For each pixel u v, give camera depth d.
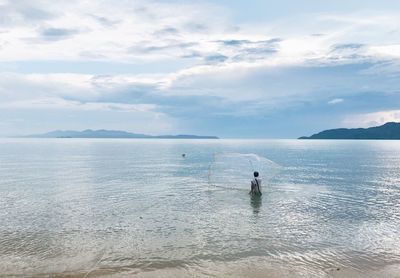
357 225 21.62
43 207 26.42
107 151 133.62
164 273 14.28
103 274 14.16
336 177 45.88
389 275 14.34
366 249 17.28
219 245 17.64
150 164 69.06
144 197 30.73
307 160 78.56
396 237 19.20
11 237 18.77
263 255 16.36
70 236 18.97
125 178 44.91
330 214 24.42
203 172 52.22
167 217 23.25
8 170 55.41
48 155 102.69
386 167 60.81
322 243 18.11
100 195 31.84
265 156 94.19
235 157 83.50
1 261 15.39
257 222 22.08
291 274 14.30
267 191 34.00
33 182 40.94
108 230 20.14
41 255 16.16
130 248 17.11
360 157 89.75
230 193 32.75
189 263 15.34
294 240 18.55
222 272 14.44
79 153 116.31
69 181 41.91
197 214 24.14
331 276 14.15
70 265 15.01
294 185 38.41
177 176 47.22
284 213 24.58
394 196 31.84
